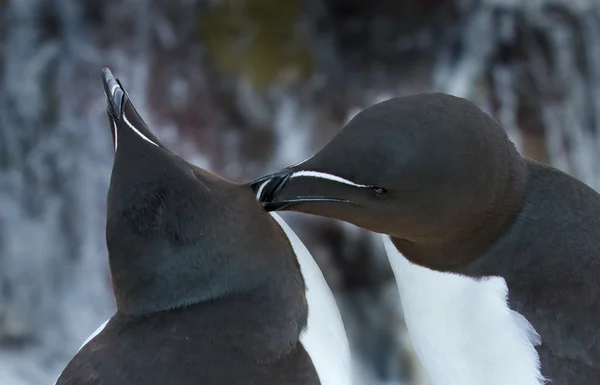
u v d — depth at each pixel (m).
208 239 4.10
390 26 10.98
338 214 4.30
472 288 4.47
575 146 11.19
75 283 11.29
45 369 10.85
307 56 10.88
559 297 4.31
